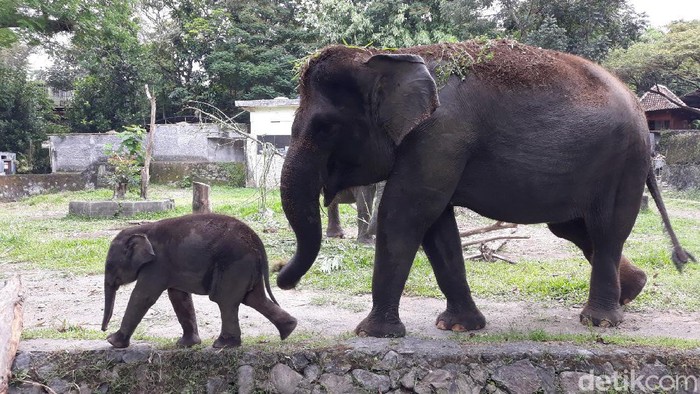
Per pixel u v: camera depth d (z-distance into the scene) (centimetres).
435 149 425
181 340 443
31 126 2786
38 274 774
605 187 480
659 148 2392
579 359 411
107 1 1825
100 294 664
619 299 530
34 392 418
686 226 1205
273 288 679
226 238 417
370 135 434
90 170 2238
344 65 429
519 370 407
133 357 429
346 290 668
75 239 1062
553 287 650
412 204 432
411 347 417
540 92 449
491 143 445
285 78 2862
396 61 414
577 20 2219
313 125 430
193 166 2422
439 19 2150
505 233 1127
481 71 447
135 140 1612
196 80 2970
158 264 418
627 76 2439
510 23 2198
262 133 2391
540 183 454
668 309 566
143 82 2855
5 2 1605
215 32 2933
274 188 1642
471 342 433
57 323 538
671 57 2300
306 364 416
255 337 468
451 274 488
